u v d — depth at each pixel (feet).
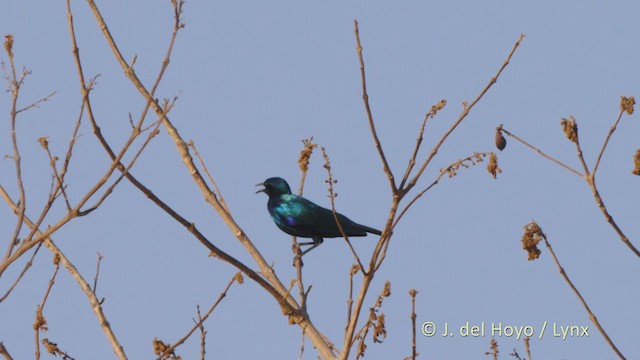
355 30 35.37
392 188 36.86
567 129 36.14
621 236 35.86
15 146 34.19
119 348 39.96
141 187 39.27
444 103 36.96
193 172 46.21
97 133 36.50
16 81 34.24
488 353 40.34
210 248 40.52
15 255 33.17
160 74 33.42
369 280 37.65
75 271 41.39
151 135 33.78
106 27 44.19
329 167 37.58
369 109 35.96
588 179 36.04
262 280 42.27
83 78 35.19
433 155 37.11
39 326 37.06
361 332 38.47
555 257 36.86
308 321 43.32
